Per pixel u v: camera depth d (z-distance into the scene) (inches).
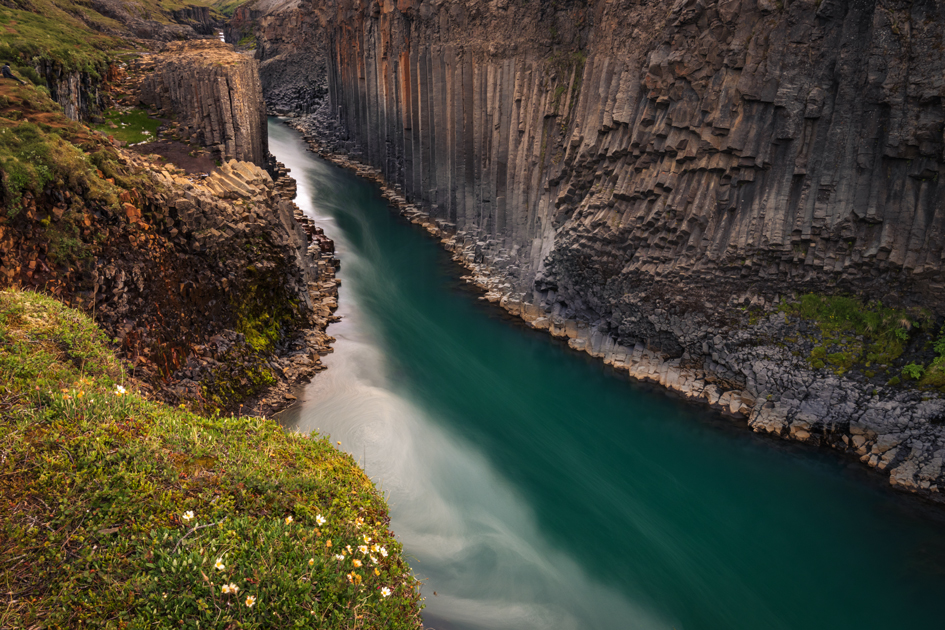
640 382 977.5
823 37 799.7
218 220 839.7
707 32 872.9
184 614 219.3
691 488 780.0
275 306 971.3
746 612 603.8
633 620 586.9
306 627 228.4
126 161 750.5
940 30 710.5
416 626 268.4
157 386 644.1
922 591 619.5
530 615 579.2
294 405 853.8
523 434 879.1
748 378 883.4
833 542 686.5
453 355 1075.3
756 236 864.3
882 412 767.7
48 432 277.0
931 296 759.7
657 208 949.8
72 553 234.2
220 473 295.7
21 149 597.9
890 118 759.1
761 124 852.6
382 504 344.8
